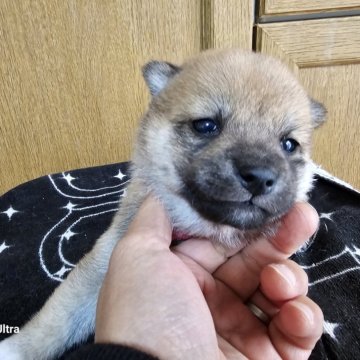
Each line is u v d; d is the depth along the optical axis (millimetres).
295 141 166
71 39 310
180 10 307
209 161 142
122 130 344
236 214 141
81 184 280
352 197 256
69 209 250
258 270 159
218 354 117
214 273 164
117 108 335
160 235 133
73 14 303
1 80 317
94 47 314
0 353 162
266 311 152
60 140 343
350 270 196
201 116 155
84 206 253
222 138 148
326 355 157
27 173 352
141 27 311
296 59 310
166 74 186
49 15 301
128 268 120
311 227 152
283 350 141
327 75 318
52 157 349
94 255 171
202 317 114
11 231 229
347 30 302
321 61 311
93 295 173
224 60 169
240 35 305
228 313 152
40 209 250
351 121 334
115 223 175
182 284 117
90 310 177
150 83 189
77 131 341
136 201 169
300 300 130
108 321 111
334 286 188
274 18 301
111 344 101
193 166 148
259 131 150
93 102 332
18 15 299
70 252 212
